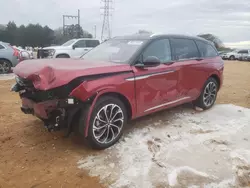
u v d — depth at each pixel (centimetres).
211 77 604
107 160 351
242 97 767
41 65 370
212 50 619
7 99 673
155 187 295
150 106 444
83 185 298
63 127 360
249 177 319
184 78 506
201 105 586
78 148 384
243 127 487
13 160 349
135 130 454
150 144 401
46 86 322
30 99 378
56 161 348
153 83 436
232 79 1241
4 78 1039
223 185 302
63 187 295
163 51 475
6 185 296
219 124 502
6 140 407
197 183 304
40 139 412
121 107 392
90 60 433
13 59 1161
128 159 353
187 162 350
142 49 434
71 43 1481
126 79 390
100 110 364
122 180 306
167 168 333
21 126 464
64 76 326
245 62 2989
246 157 368
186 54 527
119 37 526
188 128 473
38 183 302
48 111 352
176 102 505
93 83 348
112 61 429
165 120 513
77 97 334
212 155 371
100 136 370
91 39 1533
